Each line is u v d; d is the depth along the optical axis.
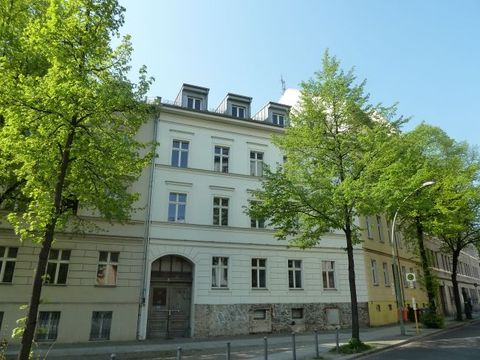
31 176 9.92
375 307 27.25
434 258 44.19
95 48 10.52
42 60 12.62
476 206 28.23
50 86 9.18
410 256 36.91
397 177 15.06
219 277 22.72
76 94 9.52
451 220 23.27
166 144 23.53
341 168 16.66
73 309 18.61
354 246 27.50
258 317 22.95
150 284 21.08
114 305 19.52
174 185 22.92
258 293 23.25
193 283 21.77
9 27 12.64
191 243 22.23
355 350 14.52
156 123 23.62
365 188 14.82
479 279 67.44
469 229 30.52
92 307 19.02
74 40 10.33
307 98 17.62
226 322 21.83
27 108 9.45
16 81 10.21
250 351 15.56
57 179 10.52
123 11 11.42
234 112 27.80
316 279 25.31
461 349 15.00
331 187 15.62
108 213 14.57
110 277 19.97
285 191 16.38
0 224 17.97
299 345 17.19
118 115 11.53
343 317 25.31
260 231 24.38
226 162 25.25
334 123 17.45
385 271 31.19
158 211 22.02
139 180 22.03
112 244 20.31
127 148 11.20
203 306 21.53
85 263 19.42
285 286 24.17
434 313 24.14
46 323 18.11
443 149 27.09
